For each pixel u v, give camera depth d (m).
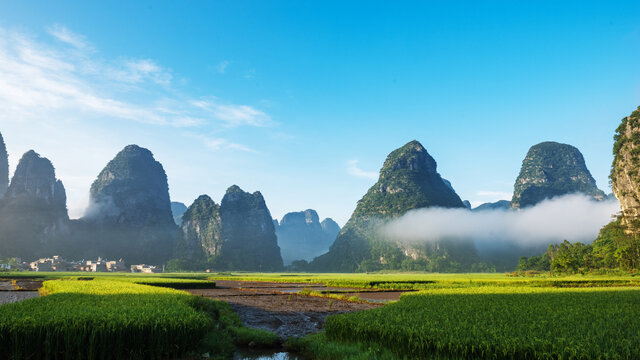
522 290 37.00
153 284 57.56
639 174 151.88
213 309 24.14
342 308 31.12
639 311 19.28
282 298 40.00
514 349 11.06
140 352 13.62
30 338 12.58
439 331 13.11
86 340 13.12
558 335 12.62
